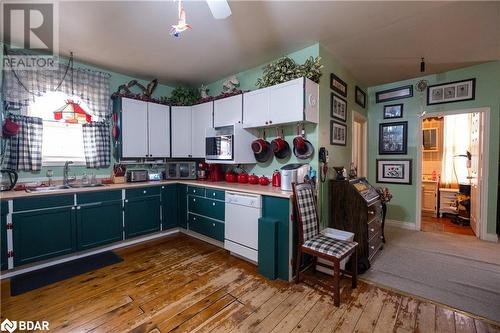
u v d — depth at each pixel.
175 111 3.79
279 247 2.30
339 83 3.12
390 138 4.06
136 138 3.41
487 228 3.36
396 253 2.92
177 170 3.76
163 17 2.14
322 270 2.43
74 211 2.61
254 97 2.90
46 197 2.42
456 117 4.58
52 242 2.47
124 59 3.04
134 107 3.39
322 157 2.67
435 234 3.63
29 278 2.30
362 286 2.17
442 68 3.39
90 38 2.51
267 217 2.42
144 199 3.21
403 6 2.00
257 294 2.04
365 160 4.21
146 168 3.79
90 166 3.18
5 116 2.55
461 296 2.01
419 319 1.73
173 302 1.94
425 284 2.20
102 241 2.82
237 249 2.70
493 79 3.19
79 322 1.70
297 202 2.17
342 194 2.70
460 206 4.18
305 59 2.75
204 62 3.14
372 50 2.83
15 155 2.59
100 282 2.24
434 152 4.87
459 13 2.10
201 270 2.48
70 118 2.60
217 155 3.25
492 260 2.70
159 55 2.93
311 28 2.34
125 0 1.90
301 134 2.80
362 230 2.55
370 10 2.06
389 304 1.91
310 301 1.95
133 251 2.98
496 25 2.29
